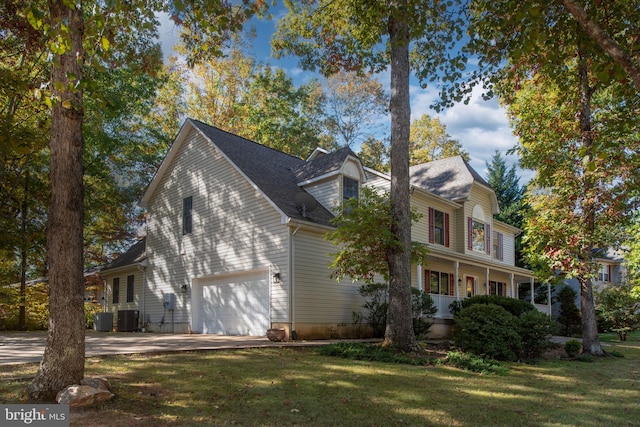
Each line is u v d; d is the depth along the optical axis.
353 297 16.44
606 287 22.89
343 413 5.68
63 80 5.88
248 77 31.30
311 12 14.11
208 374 7.42
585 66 10.77
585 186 12.80
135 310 20.22
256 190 15.34
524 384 8.23
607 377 9.55
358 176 17.92
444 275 21.92
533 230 13.71
